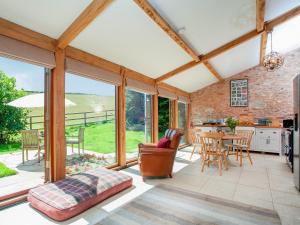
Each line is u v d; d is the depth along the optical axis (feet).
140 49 13.83
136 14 10.28
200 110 27.96
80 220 7.59
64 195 8.28
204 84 26.55
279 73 23.30
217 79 25.45
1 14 8.16
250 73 24.90
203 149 15.47
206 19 12.36
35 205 8.30
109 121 31.24
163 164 12.36
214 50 16.71
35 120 22.58
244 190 10.62
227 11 12.03
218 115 26.73
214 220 7.53
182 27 12.57
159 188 10.87
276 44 20.26
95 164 15.93
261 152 21.86
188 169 14.88
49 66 10.18
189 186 11.21
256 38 16.96
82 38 10.99
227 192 10.33
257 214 7.97
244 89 25.22
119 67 15.10
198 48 15.90
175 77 21.02
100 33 11.03
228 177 12.90
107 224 7.30
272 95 23.63
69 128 28.25
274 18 14.65
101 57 13.42
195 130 19.12
